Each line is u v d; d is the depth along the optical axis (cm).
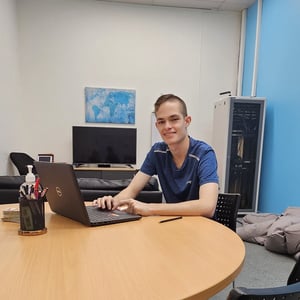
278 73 356
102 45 448
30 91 438
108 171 423
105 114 456
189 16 460
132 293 52
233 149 380
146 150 471
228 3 438
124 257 69
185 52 465
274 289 50
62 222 99
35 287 53
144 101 465
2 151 338
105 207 116
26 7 426
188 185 133
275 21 366
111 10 445
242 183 386
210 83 474
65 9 436
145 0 437
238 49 473
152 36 457
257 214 328
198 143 136
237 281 195
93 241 80
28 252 71
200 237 84
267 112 383
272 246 247
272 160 367
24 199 85
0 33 336
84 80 449
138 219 103
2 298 49
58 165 94
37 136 446
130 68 457
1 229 91
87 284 55
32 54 434
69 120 451
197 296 52
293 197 318
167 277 58
